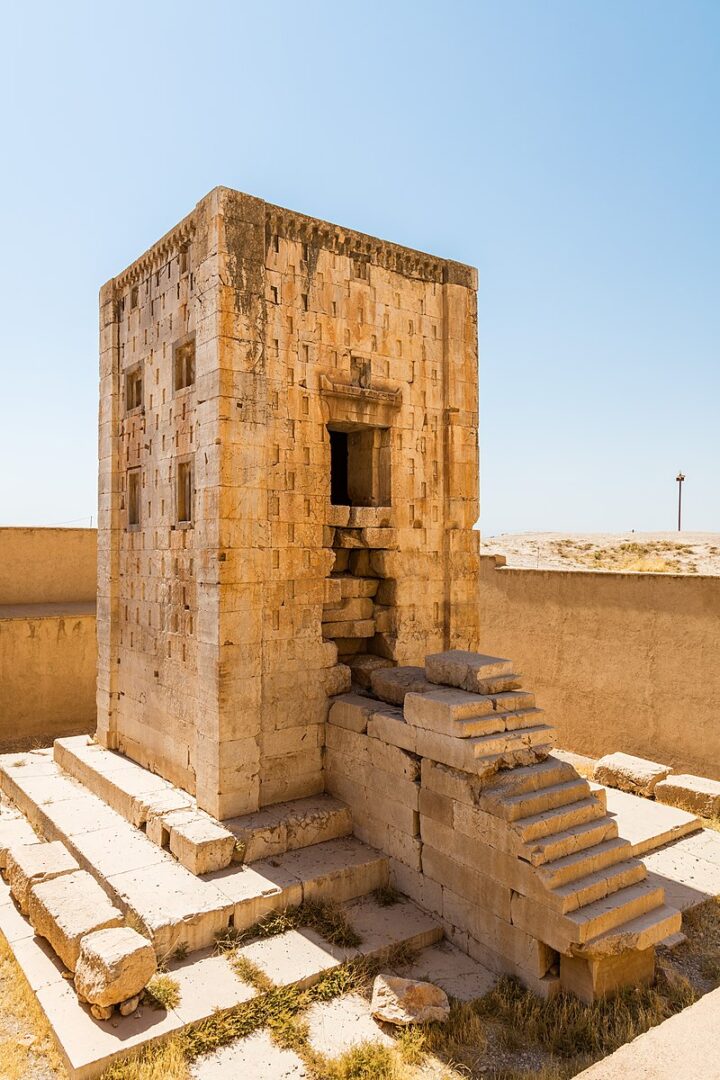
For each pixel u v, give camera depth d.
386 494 14.84
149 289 15.48
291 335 13.28
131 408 16.47
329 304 13.87
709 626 16.62
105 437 17.19
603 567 29.02
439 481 15.67
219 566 12.22
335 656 13.77
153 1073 7.70
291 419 13.26
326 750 13.55
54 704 21.66
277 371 13.06
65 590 25.64
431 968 9.91
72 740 17.47
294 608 13.20
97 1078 7.73
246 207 12.65
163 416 14.80
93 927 9.28
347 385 14.02
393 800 11.82
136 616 15.74
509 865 9.62
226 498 12.30
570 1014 8.82
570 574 19.69
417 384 15.30
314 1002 9.07
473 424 16.19
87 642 22.25
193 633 13.39
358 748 12.68
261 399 12.81
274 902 10.57
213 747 12.27
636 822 14.02
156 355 15.14
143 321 15.76
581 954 8.75
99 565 17.33
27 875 10.70
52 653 21.66
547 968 9.34
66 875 10.63
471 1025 8.62
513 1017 8.84
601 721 18.86
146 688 15.18
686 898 11.58
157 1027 8.32
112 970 8.34
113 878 10.96
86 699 22.17
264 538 12.80
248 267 12.67
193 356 14.05
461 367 15.98
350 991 9.30
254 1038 8.45
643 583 17.98
